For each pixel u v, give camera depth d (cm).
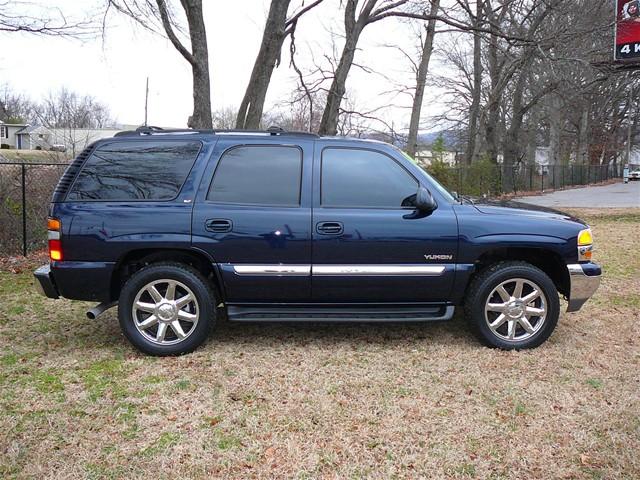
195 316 450
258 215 443
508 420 344
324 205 448
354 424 339
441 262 450
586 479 283
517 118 3133
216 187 451
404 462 299
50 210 450
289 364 434
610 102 5219
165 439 321
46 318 567
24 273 794
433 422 341
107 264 441
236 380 403
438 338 498
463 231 448
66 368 427
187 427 335
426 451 309
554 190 3875
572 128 5966
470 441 320
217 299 476
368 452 308
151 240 439
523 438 323
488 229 450
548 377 409
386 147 467
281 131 472
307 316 455
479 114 3331
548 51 1614
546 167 4053
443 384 397
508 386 393
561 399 372
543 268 493
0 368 427
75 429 331
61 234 440
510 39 1518
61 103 6009
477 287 455
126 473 287
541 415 350
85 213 441
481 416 349
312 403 367
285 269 444
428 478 285
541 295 459
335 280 447
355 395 379
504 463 298
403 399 373
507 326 467
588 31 1562
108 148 458
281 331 521
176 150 459
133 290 444
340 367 429
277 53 1249
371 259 446
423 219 448
